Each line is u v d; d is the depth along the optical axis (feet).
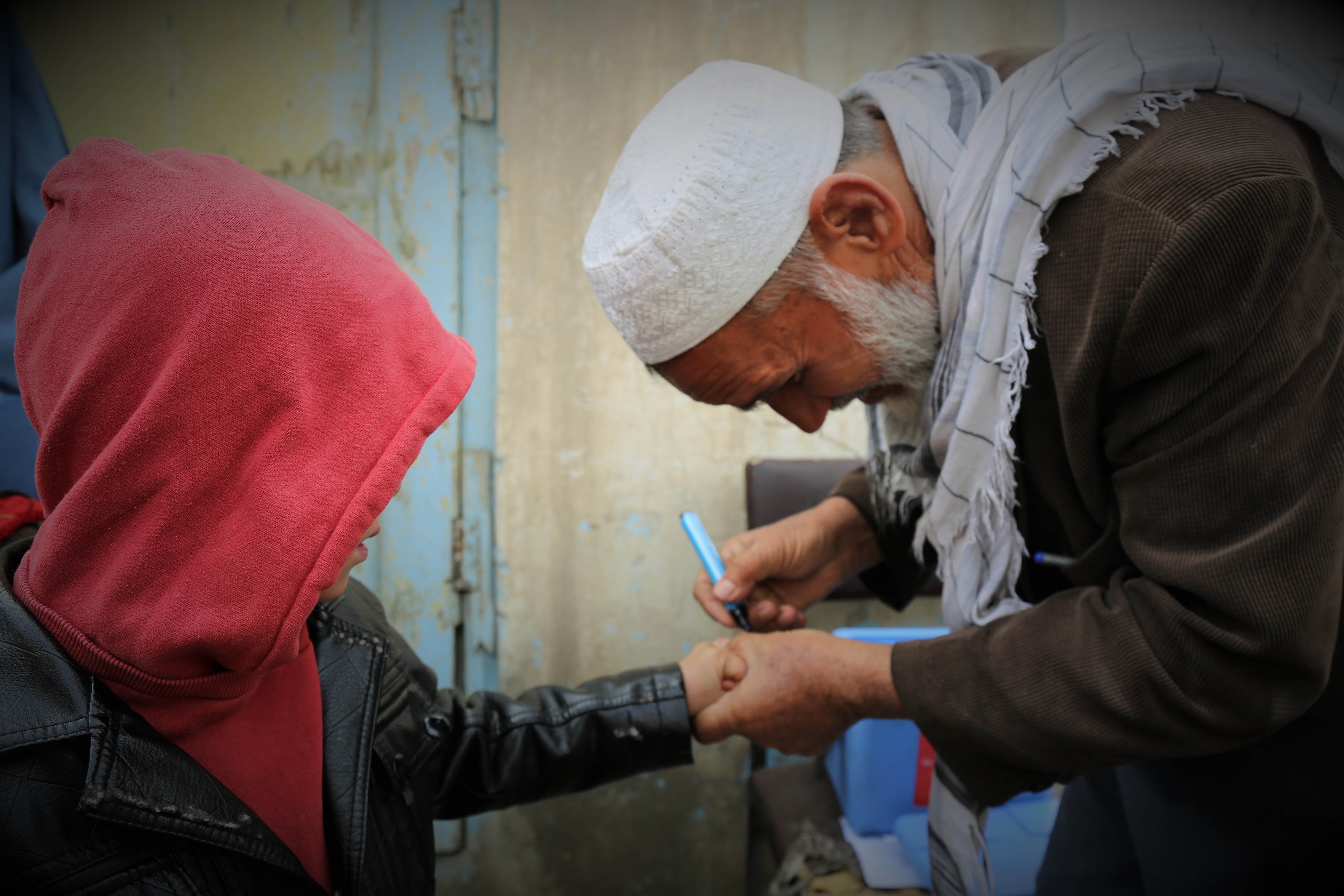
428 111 3.88
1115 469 2.09
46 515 1.48
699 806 4.65
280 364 1.41
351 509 1.47
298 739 1.84
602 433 4.25
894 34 4.11
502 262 4.03
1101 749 2.02
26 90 3.10
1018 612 2.33
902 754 3.45
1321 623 1.78
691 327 2.21
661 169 2.14
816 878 3.33
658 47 3.98
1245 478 1.74
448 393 1.59
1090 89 1.89
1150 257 1.72
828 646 2.49
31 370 1.44
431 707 2.38
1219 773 2.26
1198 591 1.81
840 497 3.39
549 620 4.37
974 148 2.15
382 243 3.96
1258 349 1.68
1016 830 3.60
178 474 1.38
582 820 4.60
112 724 1.47
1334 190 1.87
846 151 2.25
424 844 2.17
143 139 3.73
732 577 3.03
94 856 1.45
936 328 2.40
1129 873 2.87
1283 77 1.87
